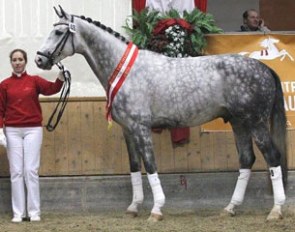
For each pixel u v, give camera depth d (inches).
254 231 348.5
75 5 422.6
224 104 380.2
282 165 382.0
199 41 412.8
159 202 378.3
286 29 540.1
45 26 421.7
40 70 422.9
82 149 419.2
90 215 407.5
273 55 424.8
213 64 380.8
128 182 417.7
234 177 419.2
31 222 386.9
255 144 404.2
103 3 422.9
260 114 377.1
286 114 422.3
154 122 382.9
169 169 420.2
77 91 422.6
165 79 379.6
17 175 389.7
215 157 421.1
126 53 381.1
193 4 426.9
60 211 417.1
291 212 399.9
